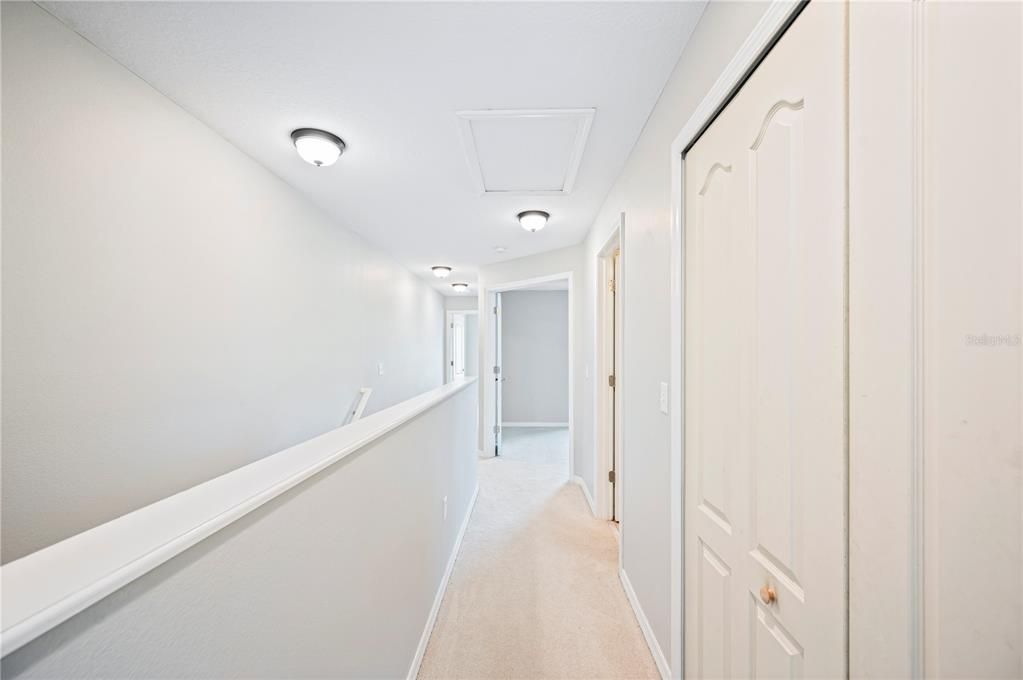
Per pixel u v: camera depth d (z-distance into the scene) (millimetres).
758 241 947
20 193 1139
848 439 683
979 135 477
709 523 1218
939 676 524
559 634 1859
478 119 1818
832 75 703
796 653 819
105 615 452
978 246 482
